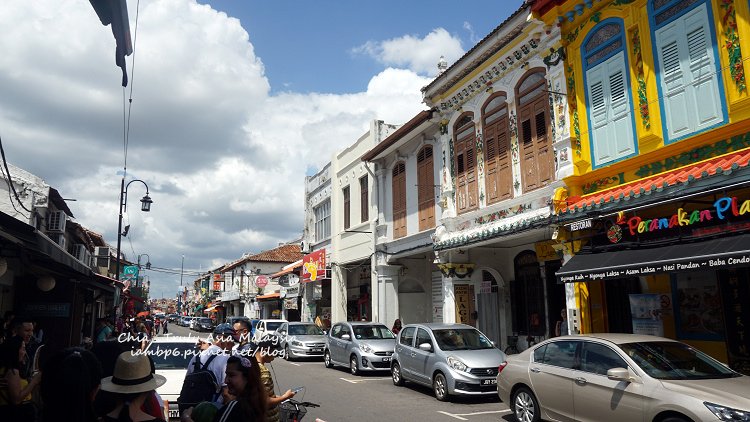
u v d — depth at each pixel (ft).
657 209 32.83
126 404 11.43
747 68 28.30
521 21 42.50
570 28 39.88
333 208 87.35
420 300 71.61
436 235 54.08
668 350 23.98
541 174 42.11
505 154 46.62
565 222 36.68
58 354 10.80
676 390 20.53
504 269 56.24
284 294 116.16
